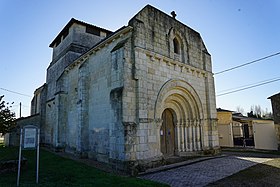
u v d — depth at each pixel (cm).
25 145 762
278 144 1912
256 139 2023
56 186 690
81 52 2081
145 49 1122
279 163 1150
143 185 700
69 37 2142
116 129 991
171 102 1370
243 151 1834
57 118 1752
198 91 1489
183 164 1093
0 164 905
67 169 966
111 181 750
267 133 1983
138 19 1130
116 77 1062
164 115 1371
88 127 1386
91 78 1420
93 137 1318
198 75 1520
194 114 1447
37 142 789
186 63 1416
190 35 1519
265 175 888
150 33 1185
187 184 747
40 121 2291
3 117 1245
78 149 1356
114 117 1011
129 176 858
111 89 1085
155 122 1107
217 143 1521
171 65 1302
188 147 1389
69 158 1320
